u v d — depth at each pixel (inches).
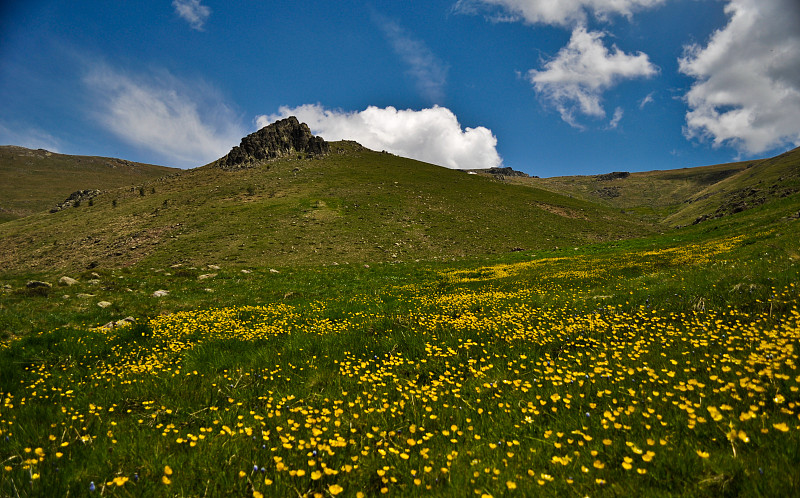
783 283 315.6
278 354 313.4
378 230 2476.6
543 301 483.2
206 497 129.2
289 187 3489.2
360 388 233.9
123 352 370.3
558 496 115.2
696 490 108.3
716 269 477.7
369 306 621.6
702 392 168.4
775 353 182.5
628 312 353.4
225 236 2174.0
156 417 206.1
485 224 2896.2
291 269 1365.7
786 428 116.4
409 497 123.9
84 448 165.9
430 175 4803.2
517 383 205.3
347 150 5920.3
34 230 2947.8
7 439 168.2
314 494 124.1
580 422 161.5
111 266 1795.0
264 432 164.4
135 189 3932.1
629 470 123.3
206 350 344.2
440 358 276.1
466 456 144.4
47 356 345.7
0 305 613.3
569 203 4488.2
